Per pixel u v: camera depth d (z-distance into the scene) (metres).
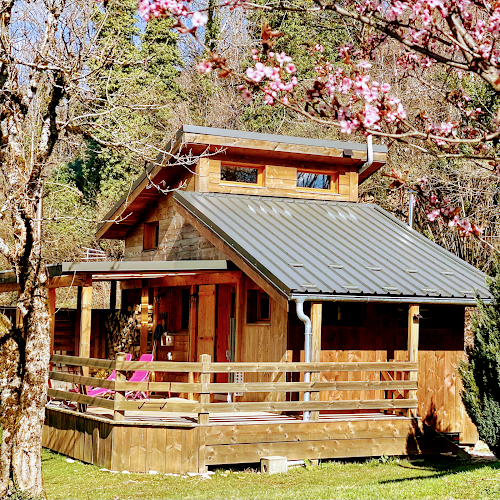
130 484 11.58
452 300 14.50
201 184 17.05
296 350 14.13
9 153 10.30
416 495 9.99
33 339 10.05
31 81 10.69
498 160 6.33
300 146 17.62
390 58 24.19
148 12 5.52
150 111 33.62
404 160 25.05
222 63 5.72
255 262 13.78
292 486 11.51
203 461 12.30
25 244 10.15
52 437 15.16
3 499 9.58
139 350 18.80
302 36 29.48
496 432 10.84
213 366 12.48
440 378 15.76
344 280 13.79
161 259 19.22
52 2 10.74
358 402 13.65
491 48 6.29
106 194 33.84
